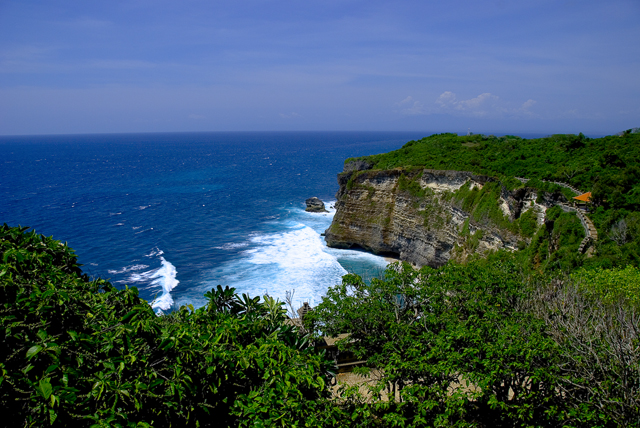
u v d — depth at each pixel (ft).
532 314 50.34
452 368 41.22
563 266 94.63
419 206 188.14
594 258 91.86
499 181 153.69
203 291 151.94
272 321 46.37
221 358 34.17
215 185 421.59
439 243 176.55
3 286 30.68
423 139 275.59
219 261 185.57
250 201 336.49
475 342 43.96
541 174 161.68
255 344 39.47
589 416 37.04
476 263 67.15
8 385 24.82
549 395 41.22
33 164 622.13
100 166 603.26
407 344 47.44
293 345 45.03
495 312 49.93
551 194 130.72
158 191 379.14
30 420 24.48
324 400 36.86
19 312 29.50
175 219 266.57
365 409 39.32
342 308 53.06
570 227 112.47
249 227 251.39
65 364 27.91
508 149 208.54
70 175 488.02
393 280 56.65
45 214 267.59
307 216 283.79
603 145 175.94
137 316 35.14
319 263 186.80
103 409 27.32
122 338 31.27
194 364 33.58
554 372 41.86
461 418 41.98
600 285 64.39
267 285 157.69
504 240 141.79
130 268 173.58
